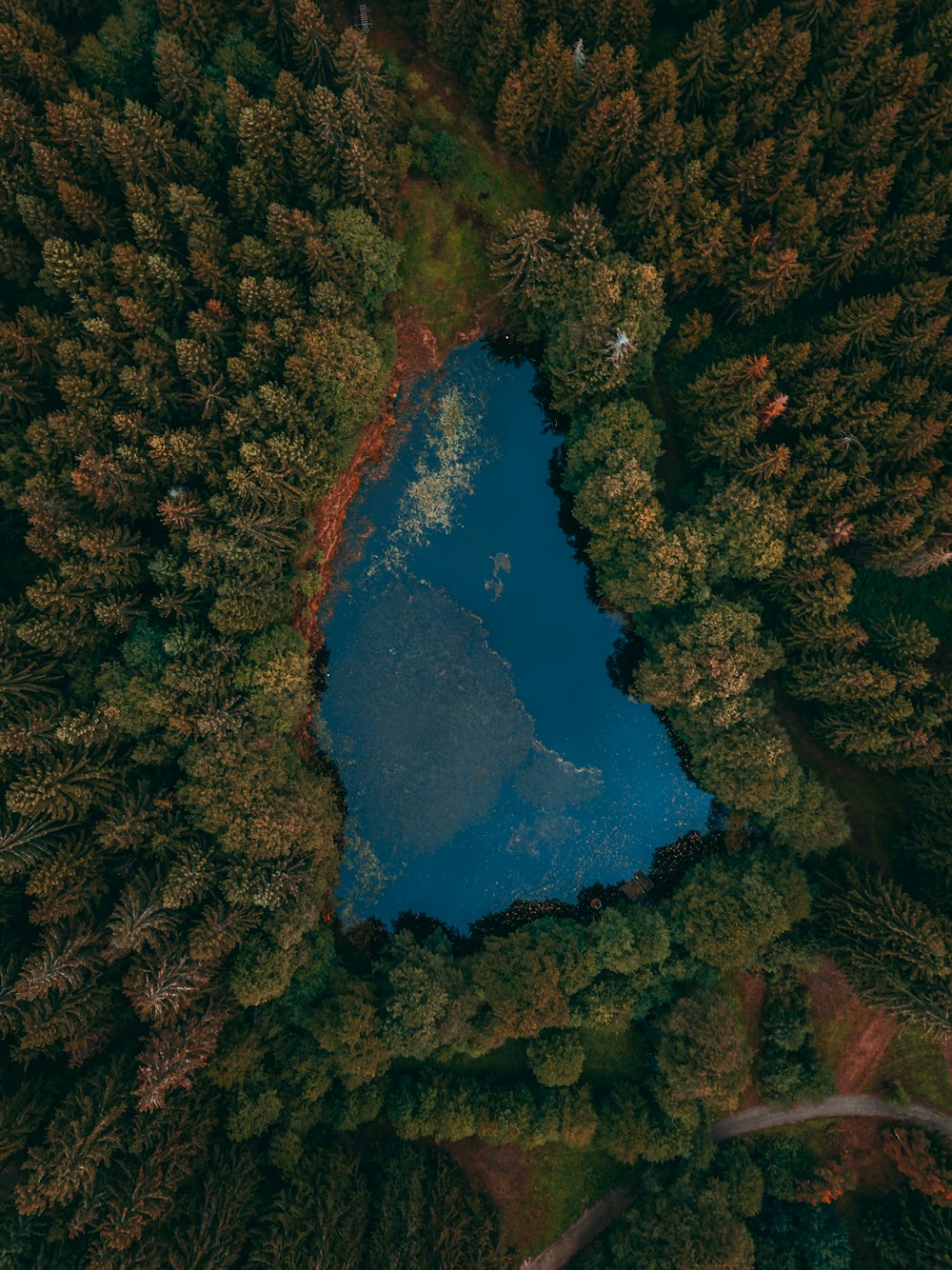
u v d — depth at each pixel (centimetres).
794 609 5206
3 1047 4475
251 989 4716
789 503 5119
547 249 5166
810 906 5425
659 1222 5006
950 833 5166
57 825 4431
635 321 4906
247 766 4856
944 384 5019
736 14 5103
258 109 4666
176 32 4931
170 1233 4350
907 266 5072
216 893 4822
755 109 5019
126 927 4294
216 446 4784
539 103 5222
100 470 4406
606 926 5422
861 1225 5378
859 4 4769
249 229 5109
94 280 4653
